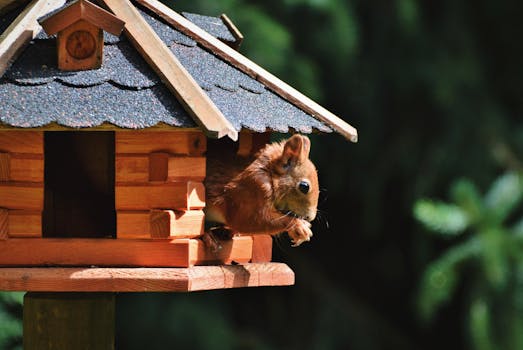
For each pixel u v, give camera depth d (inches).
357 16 581.0
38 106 234.1
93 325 274.4
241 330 602.5
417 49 585.0
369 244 625.9
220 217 281.1
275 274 280.4
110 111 235.6
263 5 547.8
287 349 608.1
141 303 545.3
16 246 255.9
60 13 243.9
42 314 272.8
